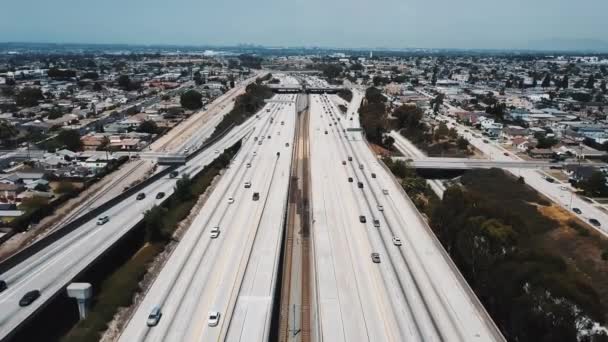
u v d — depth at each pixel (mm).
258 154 119000
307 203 89625
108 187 96250
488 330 45156
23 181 96312
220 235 67125
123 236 63656
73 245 60188
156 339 42594
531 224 81312
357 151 123688
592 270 65500
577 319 41812
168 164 107938
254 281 53719
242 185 92375
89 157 115938
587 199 96000
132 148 127812
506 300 47781
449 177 118938
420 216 74875
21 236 72750
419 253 62250
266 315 46812
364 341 43156
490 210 63531
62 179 100750
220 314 46781
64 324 49656
